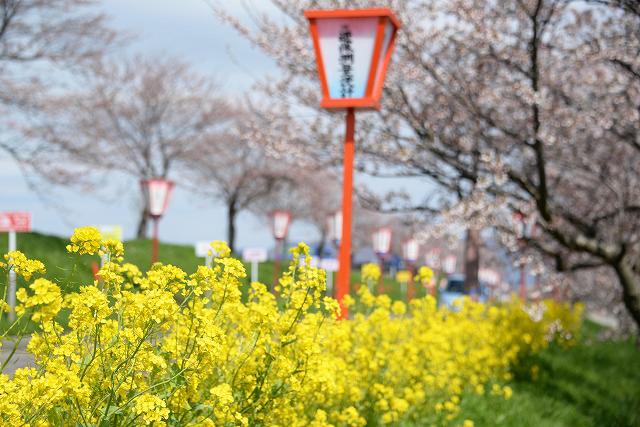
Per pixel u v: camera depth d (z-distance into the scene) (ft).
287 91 37.35
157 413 10.80
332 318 19.03
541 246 32.78
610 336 50.75
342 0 32.78
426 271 27.25
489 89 31.32
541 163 28.81
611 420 30.66
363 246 148.25
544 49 32.27
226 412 12.66
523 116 32.76
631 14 30.14
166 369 11.99
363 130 33.60
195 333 12.25
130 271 12.85
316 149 37.14
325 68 22.03
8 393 10.45
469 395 28.45
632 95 33.14
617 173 36.14
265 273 77.61
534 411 28.81
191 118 104.17
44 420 10.77
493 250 52.60
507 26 32.04
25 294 10.29
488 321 38.24
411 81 32.63
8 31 62.59
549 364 41.68
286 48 35.42
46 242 58.39
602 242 35.27
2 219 38.32
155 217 38.29
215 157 106.11
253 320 14.64
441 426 23.73
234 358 14.67
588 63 32.22
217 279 13.39
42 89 64.39
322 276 15.28
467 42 31.12
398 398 22.34
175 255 78.13
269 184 108.17
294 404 15.83
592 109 32.96
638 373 46.24
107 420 10.71
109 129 98.58
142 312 11.31
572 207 38.42
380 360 22.13
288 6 33.94
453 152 32.60
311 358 15.19
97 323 10.91
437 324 29.27
